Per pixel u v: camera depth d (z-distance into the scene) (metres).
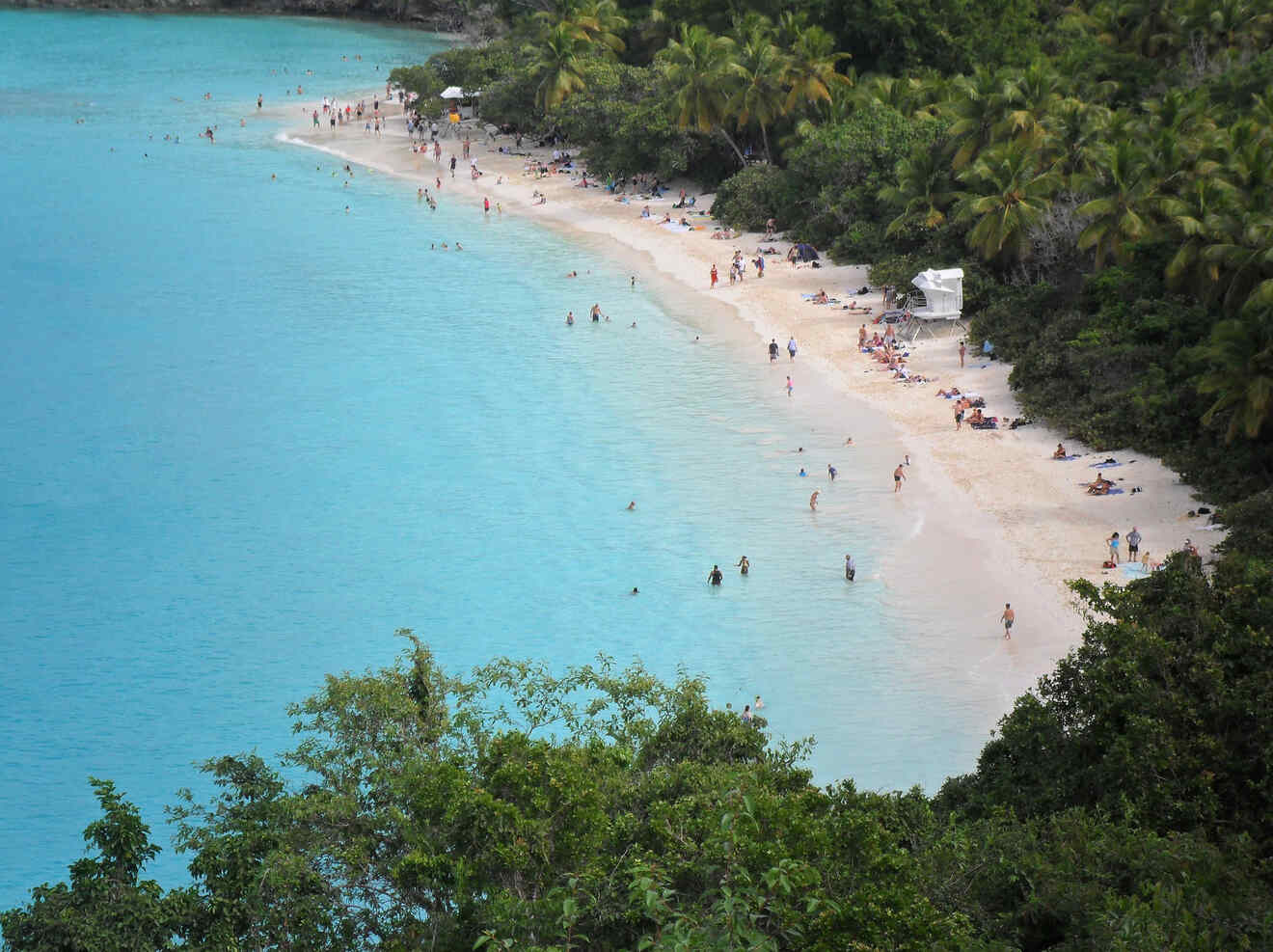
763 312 106.94
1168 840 31.48
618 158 143.38
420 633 63.47
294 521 74.62
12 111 181.50
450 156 161.12
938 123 116.06
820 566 68.44
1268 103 99.62
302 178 153.00
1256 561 42.06
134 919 27.50
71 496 77.94
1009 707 56.22
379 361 98.88
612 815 29.78
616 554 70.44
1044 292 93.19
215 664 61.19
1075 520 70.31
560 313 109.00
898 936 23.92
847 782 33.31
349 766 32.78
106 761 54.41
